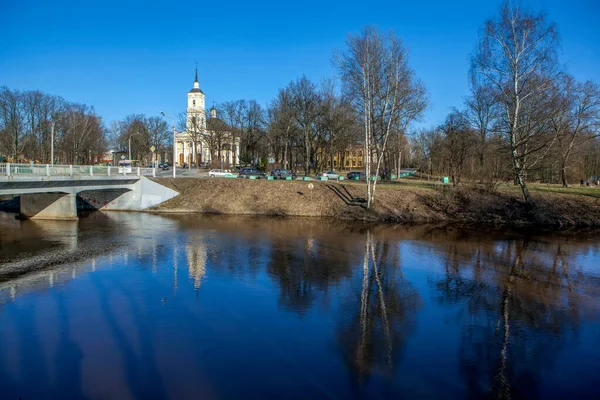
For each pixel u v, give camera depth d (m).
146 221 35.25
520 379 9.84
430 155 60.47
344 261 21.36
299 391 9.11
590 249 24.89
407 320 13.40
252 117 77.75
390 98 38.12
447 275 18.92
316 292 16.20
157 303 14.67
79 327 12.45
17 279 17.50
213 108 78.00
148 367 10.09
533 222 35.25
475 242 26.89
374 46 36.22
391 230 31.80
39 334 11.92
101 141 88.75
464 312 14.20
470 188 39.75
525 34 31.75
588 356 11.08
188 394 8.93
